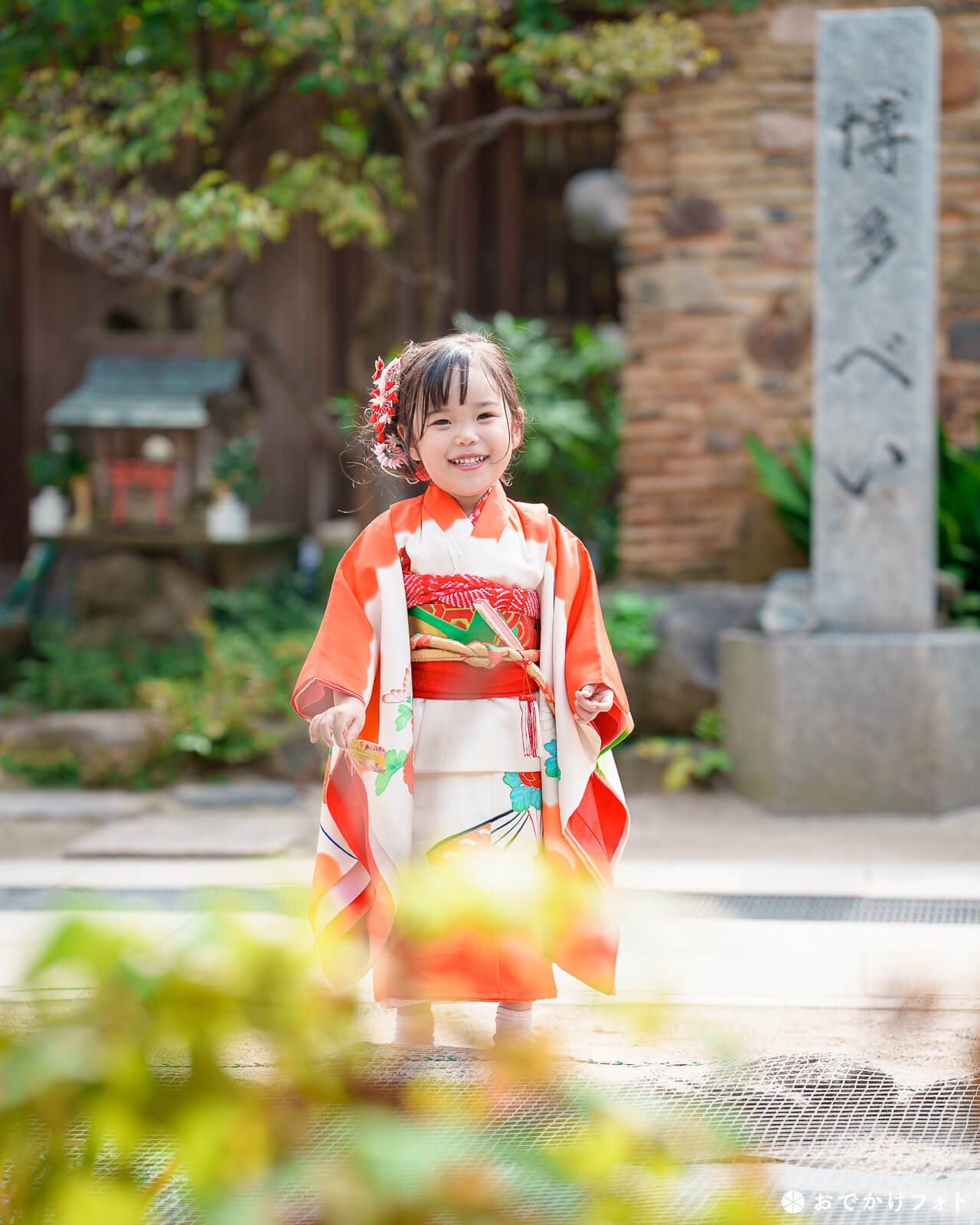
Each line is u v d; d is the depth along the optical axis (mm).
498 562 2588
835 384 5477
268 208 6777
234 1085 577
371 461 3012
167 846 5000
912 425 5434
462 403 2570
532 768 2584
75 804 5875
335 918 2551
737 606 6473
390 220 7777
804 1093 2309
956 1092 2314
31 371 10469
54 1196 616
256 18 6660
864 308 5422
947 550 6238
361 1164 554
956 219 6793
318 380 10273
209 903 605
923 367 5418
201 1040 563
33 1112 559
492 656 2551
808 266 6848
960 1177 1956
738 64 6832
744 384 6926
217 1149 565
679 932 3527
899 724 5379
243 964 569
